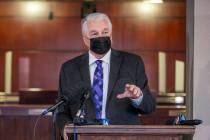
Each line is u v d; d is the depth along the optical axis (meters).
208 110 6.47
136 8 16.88
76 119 4.71
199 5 6.53
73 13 16.89
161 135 4.55
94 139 4.54
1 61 16.80
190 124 4.84
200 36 6.53
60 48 16.88
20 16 16.91
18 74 16.81
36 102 11.41
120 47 16.86
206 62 6.51
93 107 5.33
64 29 16.89
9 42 16.88
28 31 16.91
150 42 16.88
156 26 16.88
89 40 5.36
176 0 16.59
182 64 16.80
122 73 5.53
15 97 16.55
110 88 5.44
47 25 16.91
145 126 4.52
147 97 5.30
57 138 5.42
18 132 10.47
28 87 16.78
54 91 11.45
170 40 16.88
